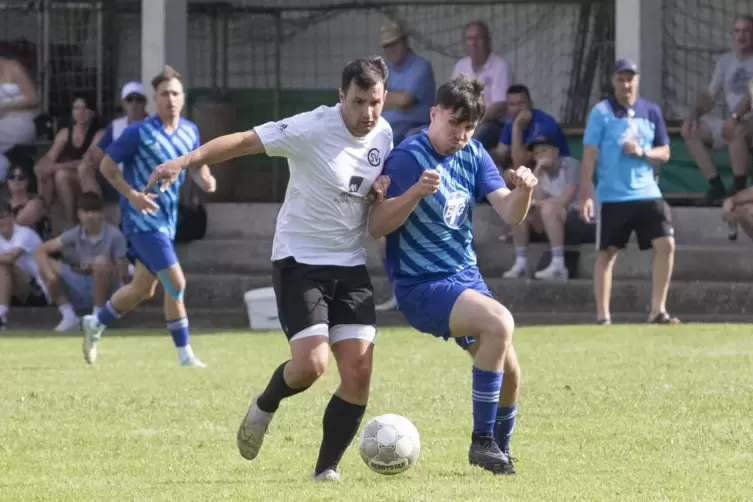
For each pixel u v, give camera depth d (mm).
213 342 43344
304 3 63906
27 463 21953
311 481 19984
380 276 53156
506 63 56312
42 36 61531
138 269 36375
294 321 19938
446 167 20672
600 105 44844
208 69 63969
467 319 20250
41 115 59156
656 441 23297
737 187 53625
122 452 22938
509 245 54500
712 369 32781
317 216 20219
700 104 54844
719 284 50781
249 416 20531
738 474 20188
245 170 61125
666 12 59281
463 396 29188
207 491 19031
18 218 53625
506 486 19172
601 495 18375
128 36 62719
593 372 32594
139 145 35656
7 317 52344
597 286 46344
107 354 39906
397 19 63781
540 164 52094
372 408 27484
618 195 44938
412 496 18297
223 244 55844
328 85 64000
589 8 62219
